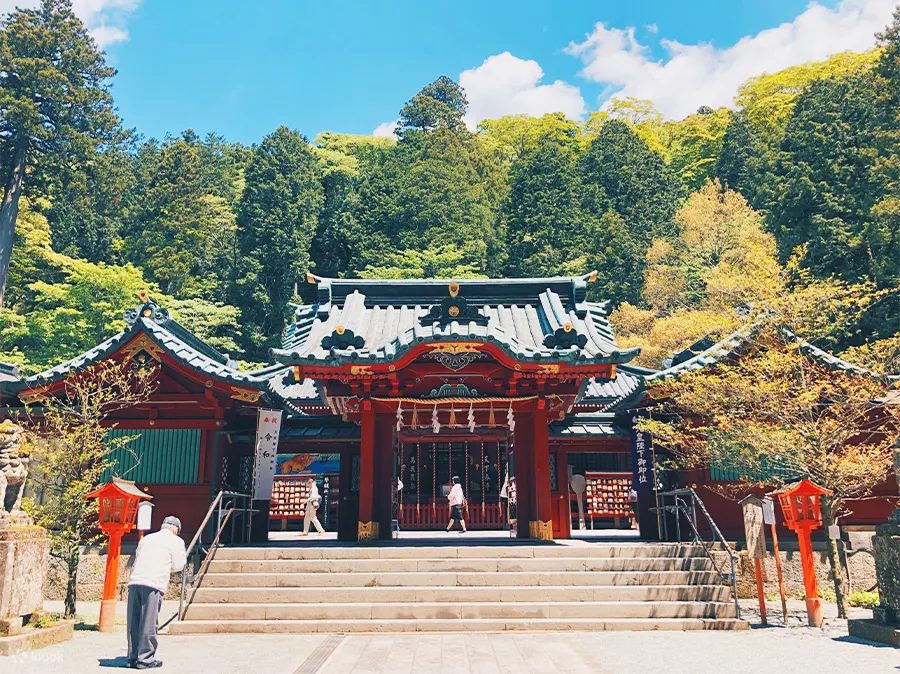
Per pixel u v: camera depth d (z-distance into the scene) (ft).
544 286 62.34
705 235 160.25
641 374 73.05
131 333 51.96
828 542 41.42
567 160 212.23
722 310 113.80
